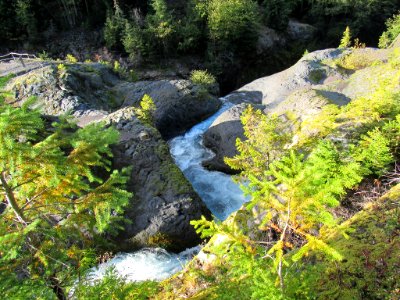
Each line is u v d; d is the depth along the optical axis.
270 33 38.88
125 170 4.41
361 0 40.38
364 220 5.54
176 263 10.59
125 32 31.67
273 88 21.86
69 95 18.83
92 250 4.54
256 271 3.46
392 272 4.49
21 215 3.92
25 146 3.41
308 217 3.17
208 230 3.70
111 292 4.61
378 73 17.52
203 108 20.50
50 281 4.05
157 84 22.11
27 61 22.72
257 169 9.58
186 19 35.16
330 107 12.49
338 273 4.67
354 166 5.79
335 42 42.69
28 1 31.30
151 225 11.27
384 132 9.17
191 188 12.34
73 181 4.07
